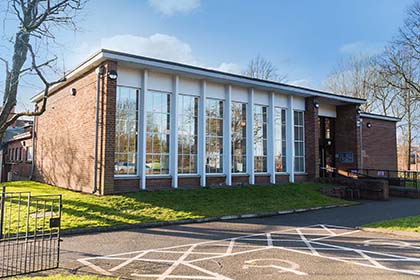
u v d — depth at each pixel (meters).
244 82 17.03
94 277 5.29
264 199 14.55
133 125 14.35
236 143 17.69
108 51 12.98
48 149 19.47
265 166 18.64
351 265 6.25
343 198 17.98
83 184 14.34
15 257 6.60
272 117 18.78
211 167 16.70
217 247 7.68
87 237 8.60
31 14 14.20
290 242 8.23
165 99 15.41
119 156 13.81
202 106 16.31
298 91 19.03
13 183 19.16
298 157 20.09
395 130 26.00
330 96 20.23
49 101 19.61
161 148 15.07
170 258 6.71
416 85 28.25
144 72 14.55
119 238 8.53
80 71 14.80
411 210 13.80
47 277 5.21
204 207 12.41
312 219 11.69
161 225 10.27
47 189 15.80
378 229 9.63
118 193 13.05
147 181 14.39
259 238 8.69
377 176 23.31
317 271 5.88
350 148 21.92
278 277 5.57
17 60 14.02
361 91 38.97
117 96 14.01
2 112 13.85
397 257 6.84
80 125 15.10
